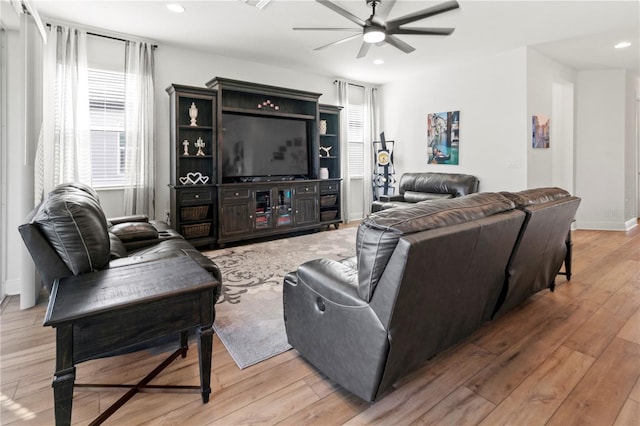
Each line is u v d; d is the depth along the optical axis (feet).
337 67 19.22
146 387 5.62
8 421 5.06
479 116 18.04
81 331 4.25
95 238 5.81
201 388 5.38
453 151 19.35
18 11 9.03
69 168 12.86
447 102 19.49
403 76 21.35
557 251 9.20
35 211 6.68
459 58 17.66
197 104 16.26
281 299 9.57
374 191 23.68
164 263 6.12
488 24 13.44
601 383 5.84
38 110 10.09
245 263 13.12
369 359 4.96
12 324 8.23
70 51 12.85
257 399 5.54
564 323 8.06
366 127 23.02
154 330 4.75
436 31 10.87
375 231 4.68
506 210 6.24
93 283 5.08
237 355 6.81
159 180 15.53
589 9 12.19
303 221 18.42
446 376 6.11
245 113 17.06
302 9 12.01
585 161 20.21
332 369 5.70
